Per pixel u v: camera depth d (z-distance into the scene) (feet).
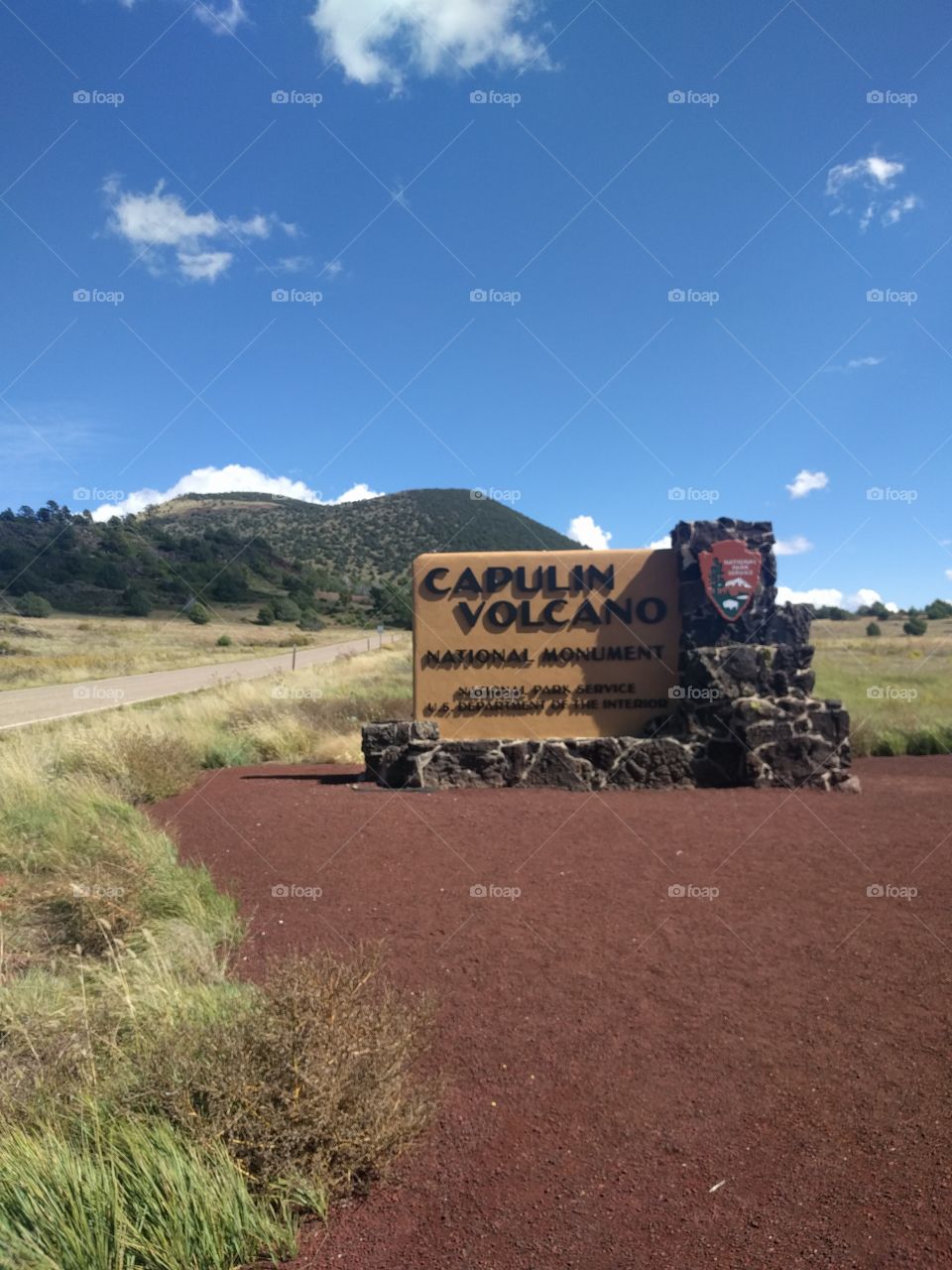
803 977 16.63
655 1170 11.30
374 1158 11.24
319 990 12.25
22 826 26.91
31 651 166.09
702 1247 9.88
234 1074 11.22
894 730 49.39
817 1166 11.18
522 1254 9.91
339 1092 11.18
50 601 257.75
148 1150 10.44
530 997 16.05
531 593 39.19
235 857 25.36
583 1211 10.59
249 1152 10.97
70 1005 14.23
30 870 23.82
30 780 31.35
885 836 26.91
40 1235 9.35
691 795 34.01
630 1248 9.93
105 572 287.89
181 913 19.66
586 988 16.37
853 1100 12.55
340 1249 10.11
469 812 31.01
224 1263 9.78
